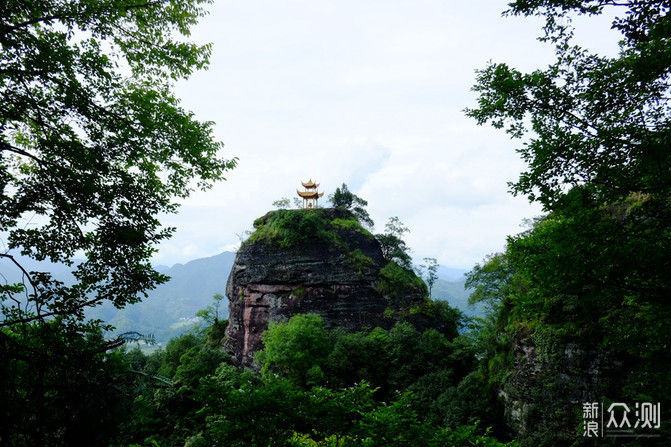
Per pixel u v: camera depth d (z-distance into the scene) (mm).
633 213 8398
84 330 6906
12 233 7277
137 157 8719
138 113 8305
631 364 22328
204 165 9391
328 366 39969
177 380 42375
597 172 7793
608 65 7496
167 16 9203
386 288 55250
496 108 8258
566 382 24750
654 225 7914
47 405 5461
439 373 39250
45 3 7523
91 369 6117
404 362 42844
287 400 9773
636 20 6473
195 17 9469
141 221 8047
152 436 29844
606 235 7824
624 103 7340
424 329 51969
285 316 53438
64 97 7480
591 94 7383
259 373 48812
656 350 8680
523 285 30109
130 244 7809
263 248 57375
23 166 8742
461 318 57656
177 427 30562
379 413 10008
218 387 10008
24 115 7801
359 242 60500
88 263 7914
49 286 6695
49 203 7484
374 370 42312
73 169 7852
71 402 5520
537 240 9039
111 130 8086
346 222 62594
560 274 7973
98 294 7637
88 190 7203
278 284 55375
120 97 8266
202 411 10164
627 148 7266
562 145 7551
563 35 7527
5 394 5129
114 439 6016
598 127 7633
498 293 37938
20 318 6316
